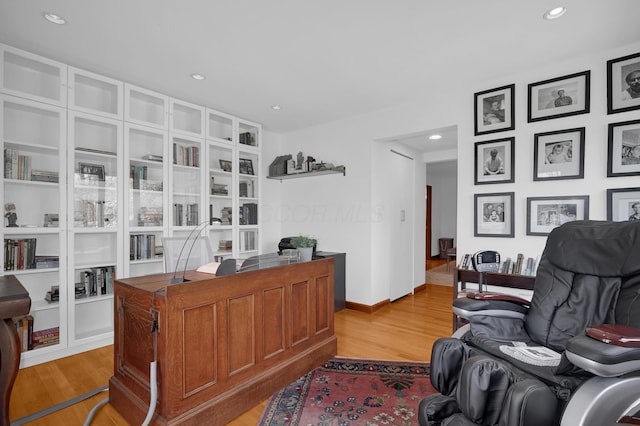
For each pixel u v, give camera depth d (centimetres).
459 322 297
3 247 245
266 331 210
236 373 189
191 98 350
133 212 316
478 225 310
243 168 425
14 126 261
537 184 281
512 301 178
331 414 189
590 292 160
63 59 265
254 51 252
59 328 267
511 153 293
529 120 284
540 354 147
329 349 262
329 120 429
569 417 106
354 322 361
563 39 236
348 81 308
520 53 256
